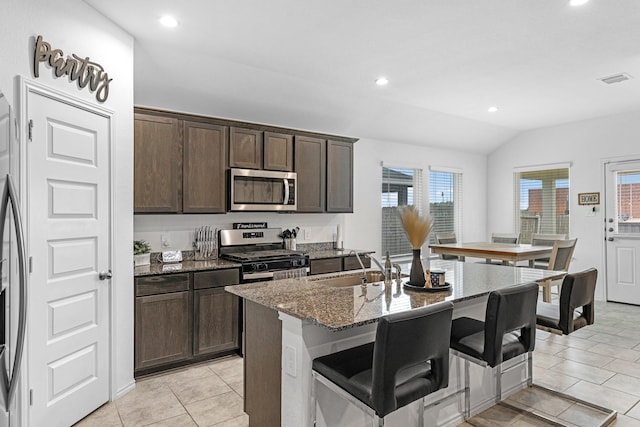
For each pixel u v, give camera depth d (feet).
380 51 10.77
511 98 15.31
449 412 7.83
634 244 17.57
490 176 23.13
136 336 9.86
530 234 21.24
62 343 7.52
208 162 12.10
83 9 8.01
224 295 11.39
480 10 8.57
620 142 17.92
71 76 7.65
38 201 6.99
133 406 8.67
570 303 8.23
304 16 8.82
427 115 17.42
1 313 4.60
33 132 6.88
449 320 5.72
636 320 15.19
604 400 8.90
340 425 6.47
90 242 8.19
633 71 12.37
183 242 13.03
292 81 13.01
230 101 13.39
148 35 9.63
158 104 12.78
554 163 20.15
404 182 20.02
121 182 9.07
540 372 10.39
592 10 8.55
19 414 6.63
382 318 4.98
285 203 13.62
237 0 8.14
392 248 19.33
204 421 8.10
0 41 6.36
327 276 9.18
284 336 6.40
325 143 15.01
